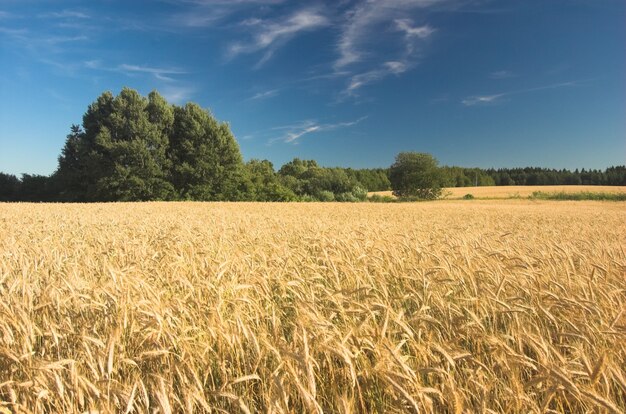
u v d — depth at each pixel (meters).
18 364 2.81
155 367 2.84
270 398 2.36
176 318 3.11
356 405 2.47
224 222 13.38
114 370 2.68
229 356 3.01
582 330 2.88
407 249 6.36
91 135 59.31
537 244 7.96
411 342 2.71
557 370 2.16
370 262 5.19
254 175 65.50
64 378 2.64
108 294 3.51
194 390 2.39
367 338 2.67
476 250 5.66
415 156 92.06
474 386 2.48
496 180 162.00
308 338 2.63
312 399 2.01
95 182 56.81
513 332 3.05
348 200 74.44
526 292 3.81
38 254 6.49
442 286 4.29
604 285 4.09
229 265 4.87
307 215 21.16
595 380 2.15
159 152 59.31
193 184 60.62
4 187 62.56
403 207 35.50
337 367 2.73
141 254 6.29
